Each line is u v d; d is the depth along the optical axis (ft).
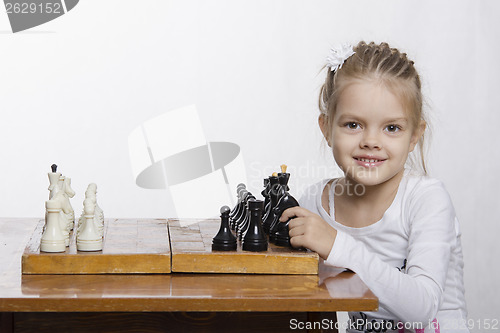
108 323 4.00
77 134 11.12
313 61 11.33
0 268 4.39
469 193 11.32
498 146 11.30
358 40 11.28
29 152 11.05
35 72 11.01
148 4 11.13
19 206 11.05
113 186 11.12
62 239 4.33
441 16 11.23
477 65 11.28
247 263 4.33
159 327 4.03
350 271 4.57
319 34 11.30
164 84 11.19
